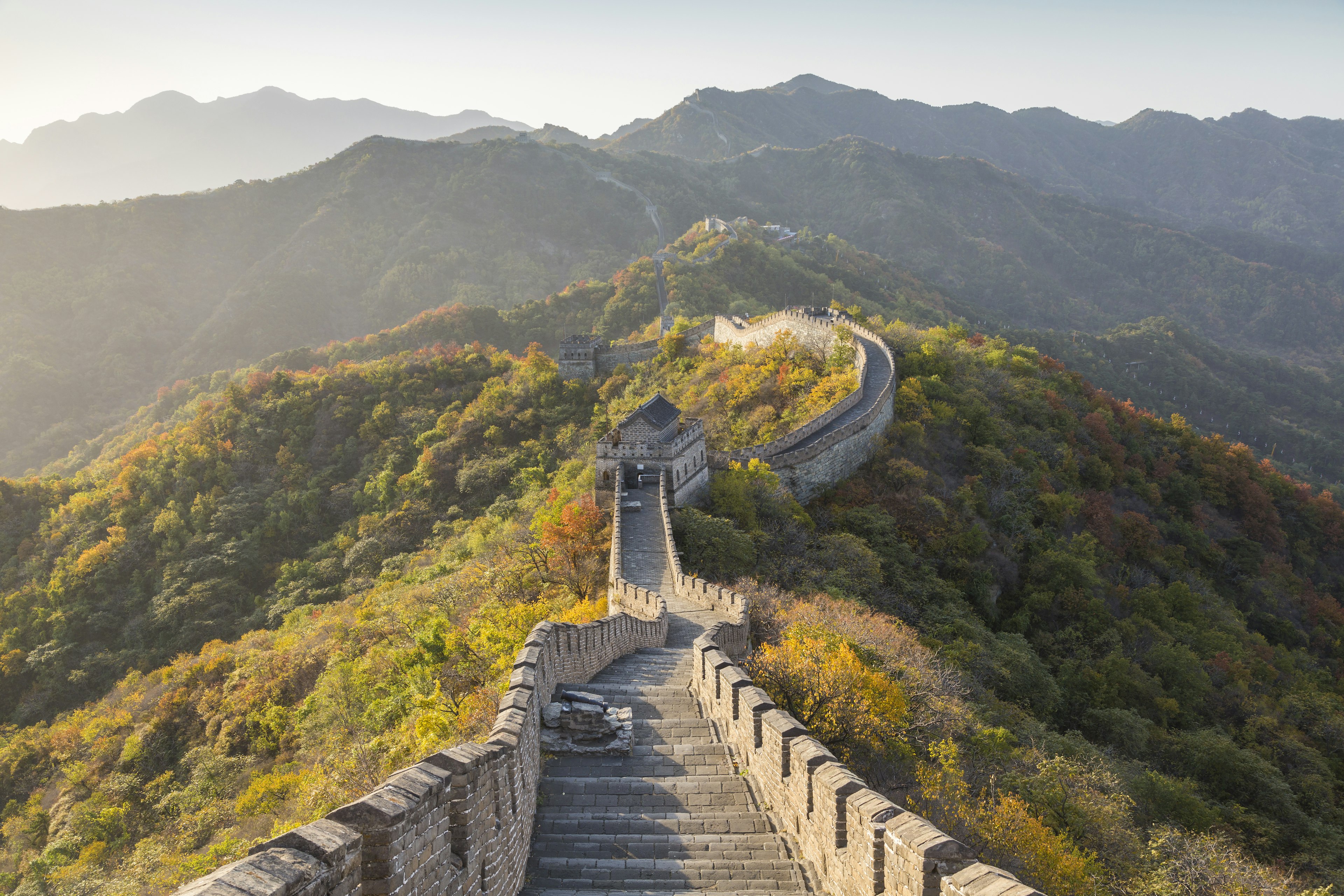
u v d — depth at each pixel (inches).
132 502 4532.5
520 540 2096.5
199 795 1814.7
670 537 1646.2
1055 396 3659.0
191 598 3725.4
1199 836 985.5
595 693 816.9
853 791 444.8
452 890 356.5
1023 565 2485.2
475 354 5767.7
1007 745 999.6
